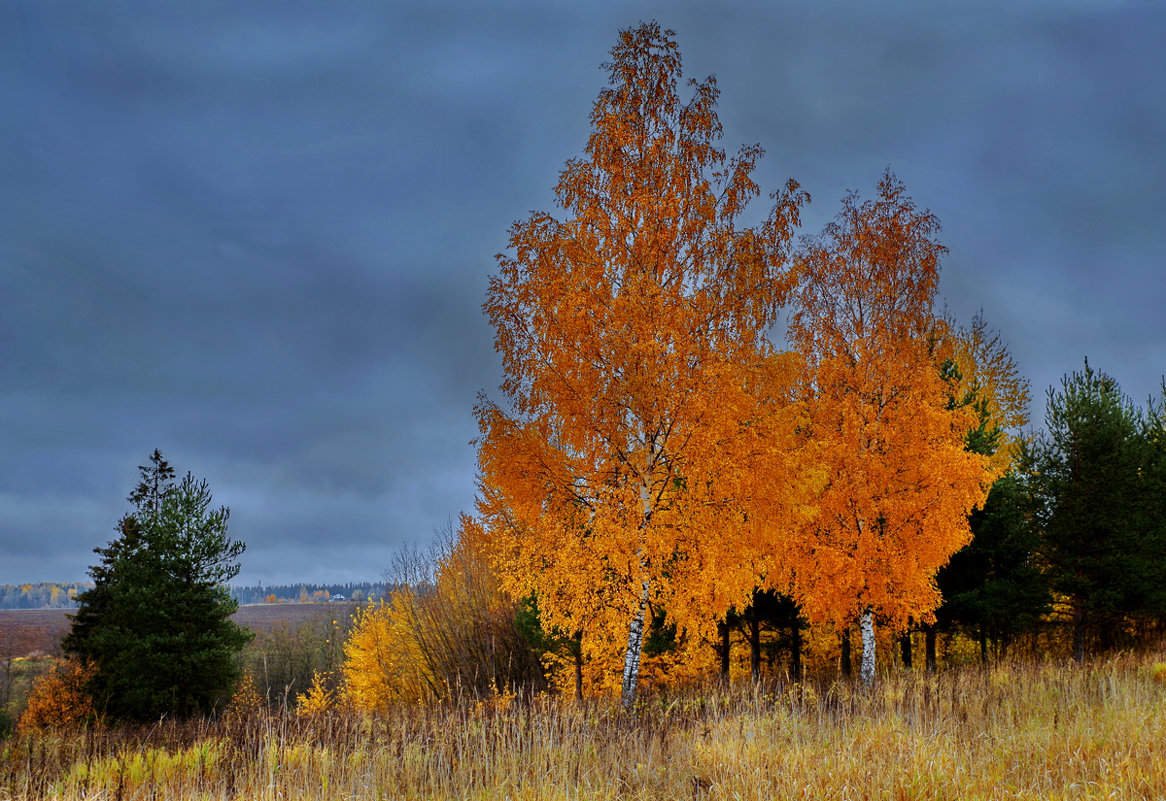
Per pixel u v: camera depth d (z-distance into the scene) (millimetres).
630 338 10703
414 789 6828
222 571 25219
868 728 7820
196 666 23688
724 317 11422
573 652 18438
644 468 11031
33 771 8523
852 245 15898
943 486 13992
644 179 11664
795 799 5551
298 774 7500
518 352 11438
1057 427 21125
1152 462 22500
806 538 14531
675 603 11430
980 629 22969
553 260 11633
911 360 15242
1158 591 19797
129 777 8258
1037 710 9055
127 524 32188
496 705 11398
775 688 11891
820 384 15406
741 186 11953
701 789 6191
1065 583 20047
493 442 11039
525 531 11391
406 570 27500
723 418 10508
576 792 6031
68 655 31125
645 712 9961
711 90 12031
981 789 5469
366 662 32344
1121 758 5883
